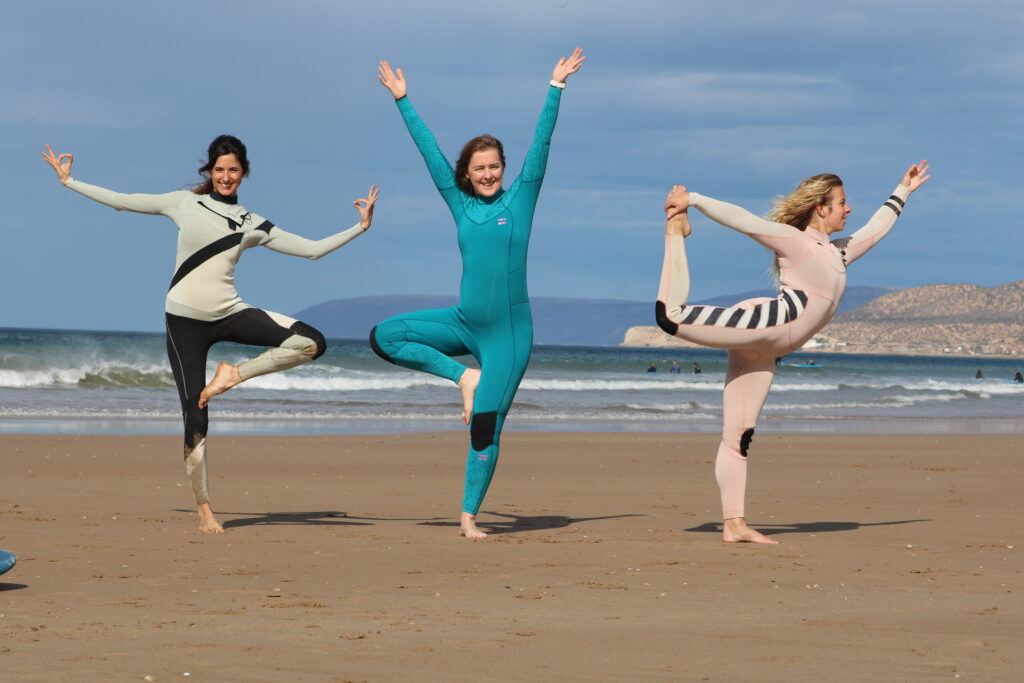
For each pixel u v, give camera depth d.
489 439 7.55
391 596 5.27
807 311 7.07
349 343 122.12
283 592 5.35
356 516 8.72
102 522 7.89
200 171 7.88
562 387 38.66
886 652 4.09
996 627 4.61
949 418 29.55
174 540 7.09
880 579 5.93
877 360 140.62
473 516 7.61
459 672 3.73
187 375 7.71
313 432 19.14
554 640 4.28
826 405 34.44
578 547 7.06
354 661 3.88
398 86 7.85
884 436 20.42
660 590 5.52
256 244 7.88
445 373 7.62
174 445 15.31
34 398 24.28
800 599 5.30
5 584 5.43
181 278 7.69
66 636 4.25
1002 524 8.55
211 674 3.65
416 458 14.57
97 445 14.75
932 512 9.37
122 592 5.27
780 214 7.31
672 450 16.64
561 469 13.37
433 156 7.75
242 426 19.94
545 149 7.57
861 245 7.62
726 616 4.83
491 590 5.48
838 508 9.64
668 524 8.41
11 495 9.41
